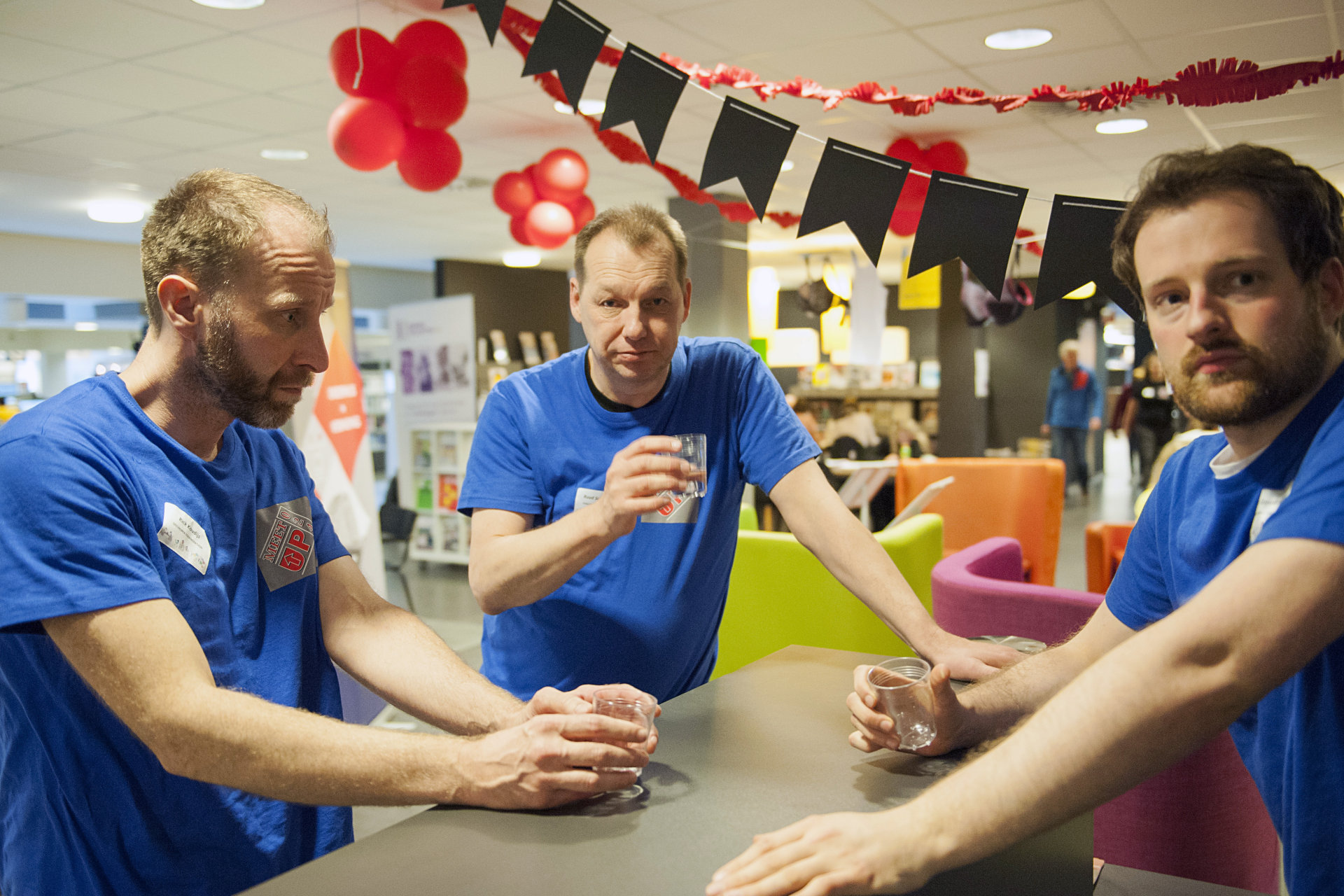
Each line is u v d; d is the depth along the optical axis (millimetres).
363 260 11531
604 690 1011
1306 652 702
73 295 9156
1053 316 12438
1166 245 844
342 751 903
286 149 5680
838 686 1258
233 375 1023
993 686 1086
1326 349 839
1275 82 2363
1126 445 18344
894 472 7090
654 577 1526
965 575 2725
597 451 1555
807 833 747
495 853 792
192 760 903
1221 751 2070
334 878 753
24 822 1039
